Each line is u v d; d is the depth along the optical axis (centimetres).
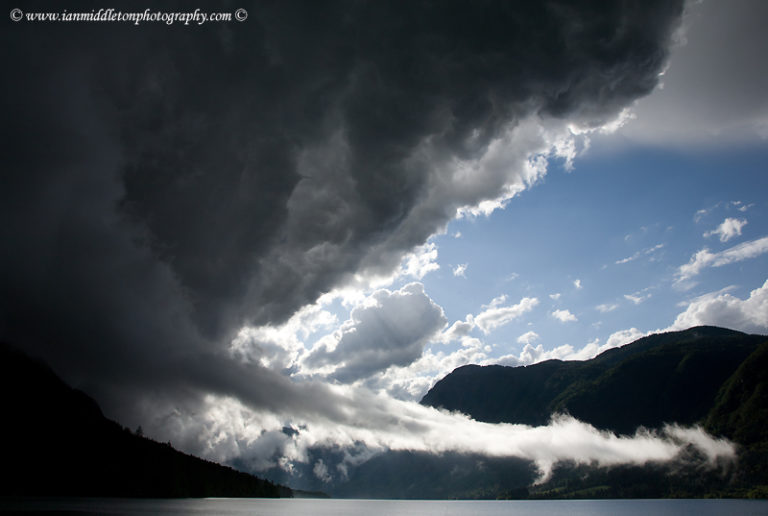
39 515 16275
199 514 19075
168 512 19550
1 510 17988
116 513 17900
